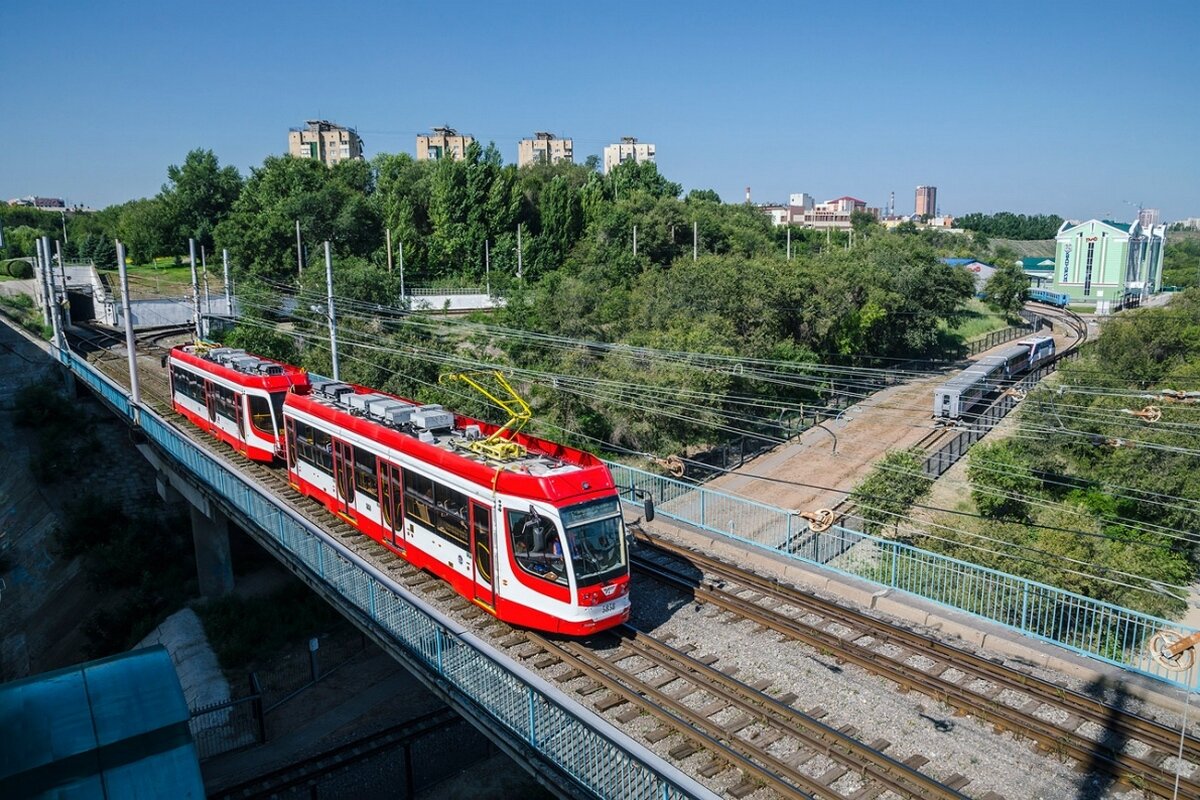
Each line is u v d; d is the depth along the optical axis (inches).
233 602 1298.0
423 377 1487.5
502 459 636.7
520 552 582.9
